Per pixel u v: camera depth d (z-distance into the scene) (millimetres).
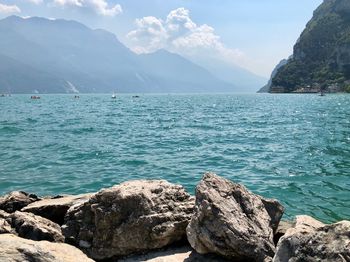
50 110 81500
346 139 34656
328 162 24000
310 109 84250
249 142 32375
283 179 19391
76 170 20891
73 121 51719
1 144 29656
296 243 6375
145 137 35156
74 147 28609
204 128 43312
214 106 102000
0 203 11320
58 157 24578
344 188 17750
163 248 8781
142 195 8922
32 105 109812
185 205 9219
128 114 67875
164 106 102625
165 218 8758
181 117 60688
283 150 28391
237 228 7777
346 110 79375
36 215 9789
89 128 42000
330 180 19266
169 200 9250
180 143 31453
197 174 20172
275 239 8938
